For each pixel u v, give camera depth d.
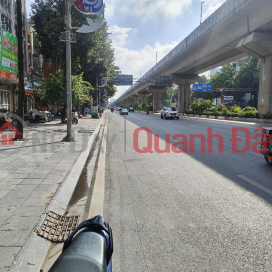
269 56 25.33
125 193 5.48
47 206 4.32
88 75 31.83
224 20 23.34
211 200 4.95
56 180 5.84
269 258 3.07
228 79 62.12
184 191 5.50
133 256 3.17
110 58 34.56
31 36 25.98
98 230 1.74
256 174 6.73
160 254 3.21
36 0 23.00
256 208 4.52
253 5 20.11
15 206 4.31
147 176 6.78
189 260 3.07
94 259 1.33
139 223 4.06
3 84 21.47
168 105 99.25
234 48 27.73
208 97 65.19
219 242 3.45
